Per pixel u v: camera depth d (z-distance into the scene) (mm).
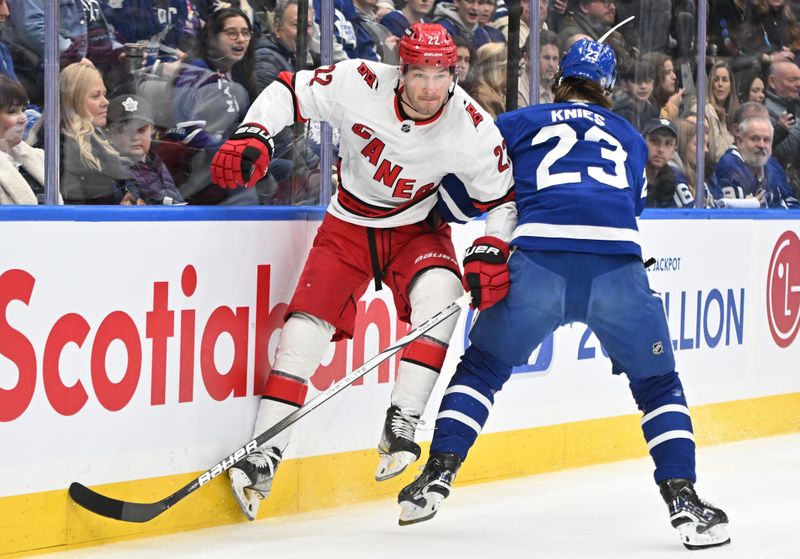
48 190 7316
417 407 7398
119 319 6879
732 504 8289
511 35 9953
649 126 10734
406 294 7609
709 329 10820
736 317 11102
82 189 8070
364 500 8312
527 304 6926
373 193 7441
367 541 7086
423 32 6801
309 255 7695
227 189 8766
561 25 10180
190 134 8562
